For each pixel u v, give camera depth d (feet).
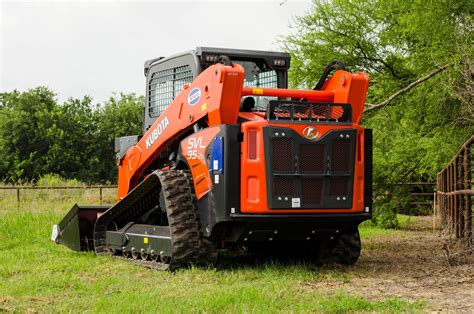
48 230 51.21
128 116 204.23
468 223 40.29
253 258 36.58
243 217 29.48
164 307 22.06
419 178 85.71
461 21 53.21
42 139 192.34
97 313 21.40
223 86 29.76
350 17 66.44
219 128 29.89
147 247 34.04
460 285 27.09
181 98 33.01
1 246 45.03
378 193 69.62
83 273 31.32
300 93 31.73
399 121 66.23
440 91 55.88
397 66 66.54
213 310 21.81
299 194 29.86
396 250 42.63
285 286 26.61
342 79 32.01
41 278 29.09
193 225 31.27
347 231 33.06
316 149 30.14
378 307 22.29
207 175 30.60
